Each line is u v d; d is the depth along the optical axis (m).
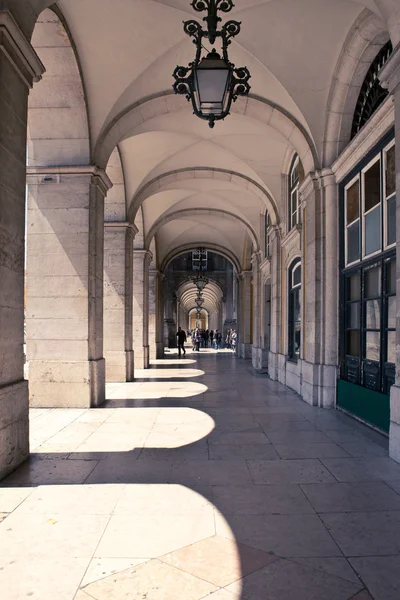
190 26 4.46
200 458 4.81
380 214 6.19
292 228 10.39
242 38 7.31
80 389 7.88
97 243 8.48
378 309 6.31
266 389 10.34
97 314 8.47
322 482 4.06
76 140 8.16
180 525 3.17
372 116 5.98
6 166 4.29
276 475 4.25
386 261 6.03
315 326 8.12
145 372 14.46
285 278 11.58
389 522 3.22
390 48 6.67
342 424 6.51
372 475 4.26
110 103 8.05
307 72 7.63
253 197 16.17
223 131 11.05
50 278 8.12
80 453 5.00
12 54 4.35
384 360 6.06
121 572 2.54
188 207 17.56
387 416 5.77
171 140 11.60
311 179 8.17
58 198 8.20
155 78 8.17
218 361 19.44
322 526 3.15
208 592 2.35
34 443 5.43
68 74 7.59
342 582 2.45
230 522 3.21
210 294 47.16
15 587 2.39
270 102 8.47
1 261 4.19
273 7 6.73
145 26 7.12
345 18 6.76
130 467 4.49
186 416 7.10
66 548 2.83
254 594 2.33
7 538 2.97
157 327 22.00
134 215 12.80
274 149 11.61
